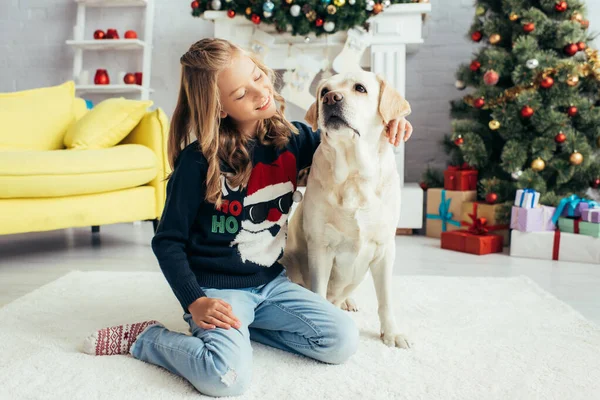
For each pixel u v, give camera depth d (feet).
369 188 4.41
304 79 11.14
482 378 3.85
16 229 7.62
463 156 10.18
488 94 9.75
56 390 3.65
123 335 4.33
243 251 4.37
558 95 9.23
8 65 13.75
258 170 4.50
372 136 4.41
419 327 5.05
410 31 10.73
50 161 7.82
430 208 10.72
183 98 4.57
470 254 9.02
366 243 4.61
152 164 9.20
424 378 3.86
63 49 13.57
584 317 5.41
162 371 4.00
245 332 3.97
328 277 4.76
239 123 4.58
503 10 9.98
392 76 10.85
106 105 9.61
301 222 4.94
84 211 8.32
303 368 4.09
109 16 13.42
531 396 3.56
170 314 5.45
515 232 8.82
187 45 13.37
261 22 10.77
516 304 5.79
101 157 8.42
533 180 9.23
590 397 3.55
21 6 13.62
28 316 5.34
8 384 3.75
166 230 4.29
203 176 4.36
